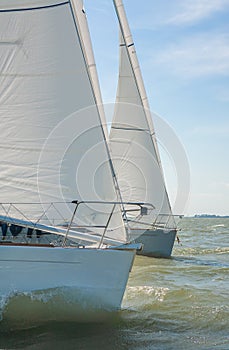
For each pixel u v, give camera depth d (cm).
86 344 1231
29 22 1555
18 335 1277
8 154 1482
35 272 1312
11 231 1581
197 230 7931
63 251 1316
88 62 1575
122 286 1345
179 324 1417
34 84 1521
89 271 1327
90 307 1338
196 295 1795
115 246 1390
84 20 1606
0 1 1561
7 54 1538
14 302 1318
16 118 1501
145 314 1507
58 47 1542
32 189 1468
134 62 3216
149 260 3017
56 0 1562
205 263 2986
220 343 1261
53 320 1343
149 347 1223
